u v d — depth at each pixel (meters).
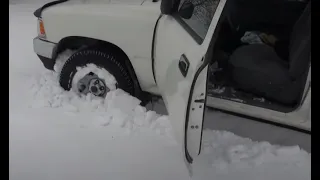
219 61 1.78
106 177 1.51
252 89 1.59
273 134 1.75
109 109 1.93
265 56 1.80
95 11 1.90
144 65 1.82
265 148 1.65
